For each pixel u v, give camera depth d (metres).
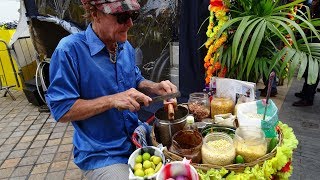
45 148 2.77
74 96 1.14
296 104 3.32
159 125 1.12
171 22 2.57
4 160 2.58
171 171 0.91
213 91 1.41
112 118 1.26
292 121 2.96
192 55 2.29
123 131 1.32
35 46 3.61
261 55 1.70
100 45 1.19
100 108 1.10
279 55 1.50
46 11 3.37
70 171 2.35
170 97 1.16
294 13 1.75
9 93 4.29
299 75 1.39
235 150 0.97
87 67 1.18
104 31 1.17
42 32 3.49
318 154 2.34
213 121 1.28
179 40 2.33
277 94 3.71
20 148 2.79
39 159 2.57
